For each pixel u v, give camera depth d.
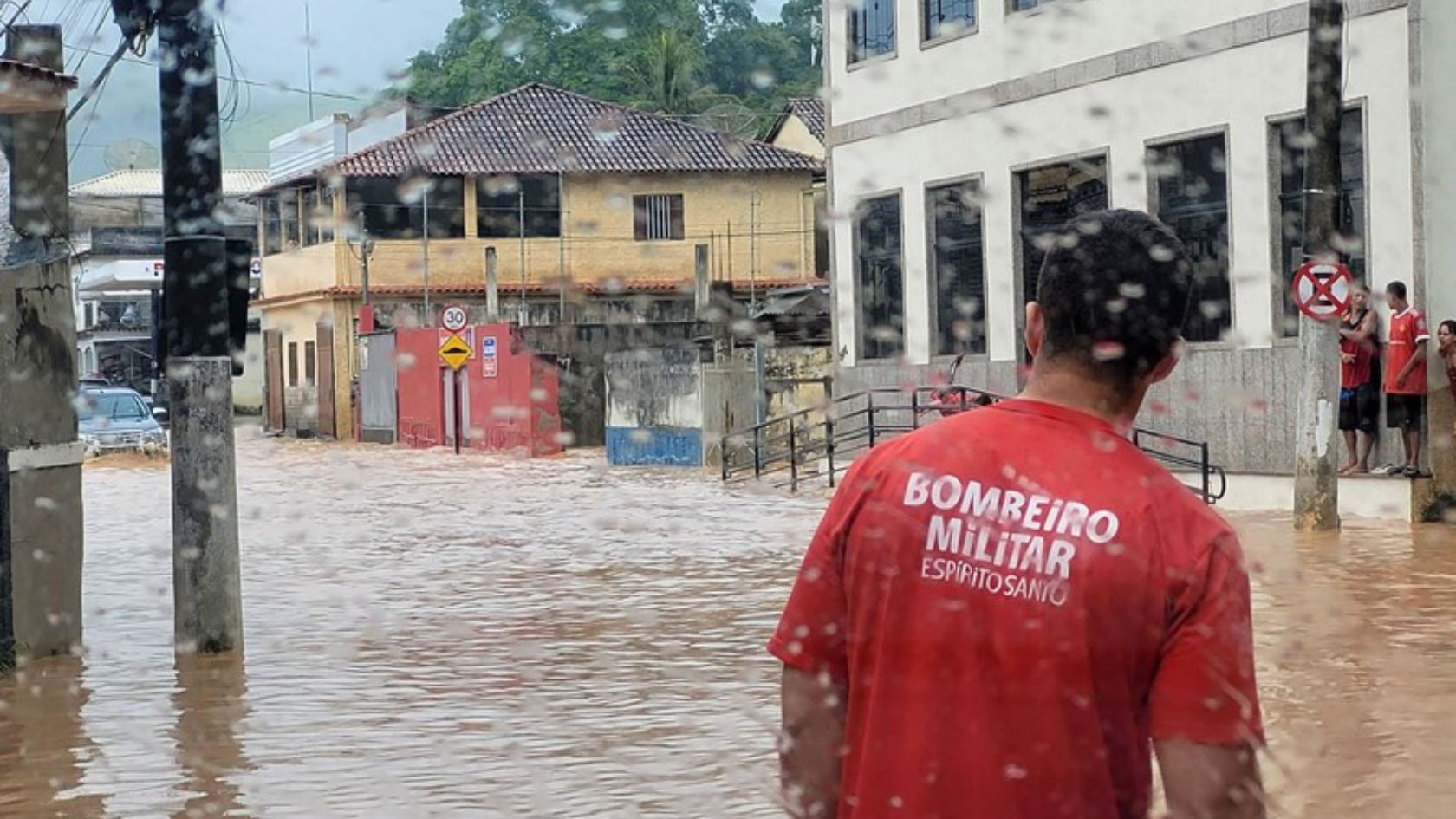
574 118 42.22
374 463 32.22
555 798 6.38
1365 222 15.93
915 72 21.86
